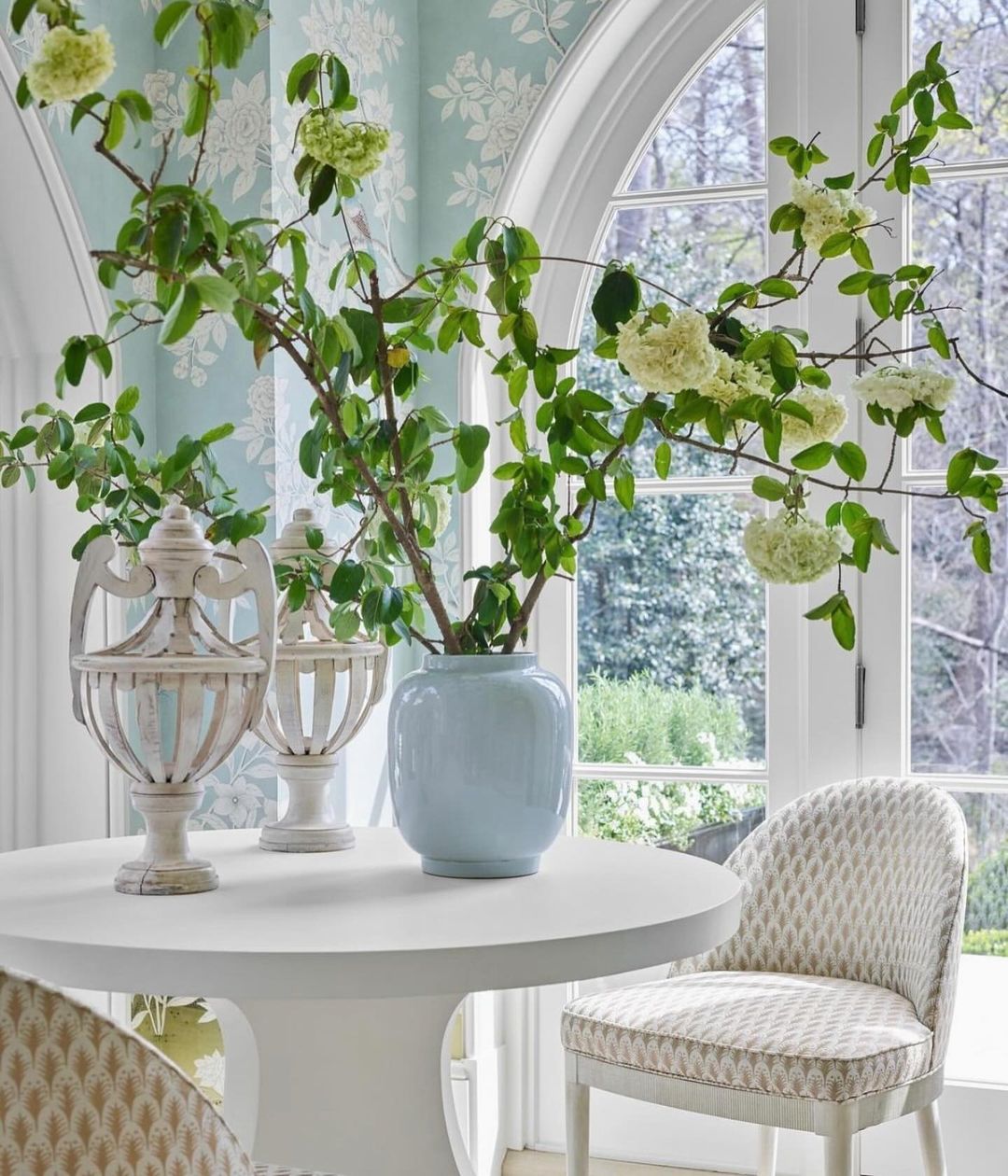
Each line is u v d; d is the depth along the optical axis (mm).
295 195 2590
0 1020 1047
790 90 2918
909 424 1553
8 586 2578
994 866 2787
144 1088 1106
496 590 1847
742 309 2953
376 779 2857
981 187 2803
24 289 2516
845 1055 1979
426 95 3055
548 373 1670
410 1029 1870
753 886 2482
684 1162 2965
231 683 1705
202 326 2568
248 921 1552
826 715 2879
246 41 1462
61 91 1331
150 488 2053
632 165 3037
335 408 1713
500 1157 3037
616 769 3051
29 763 2586
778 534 1535
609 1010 2227
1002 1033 2775
